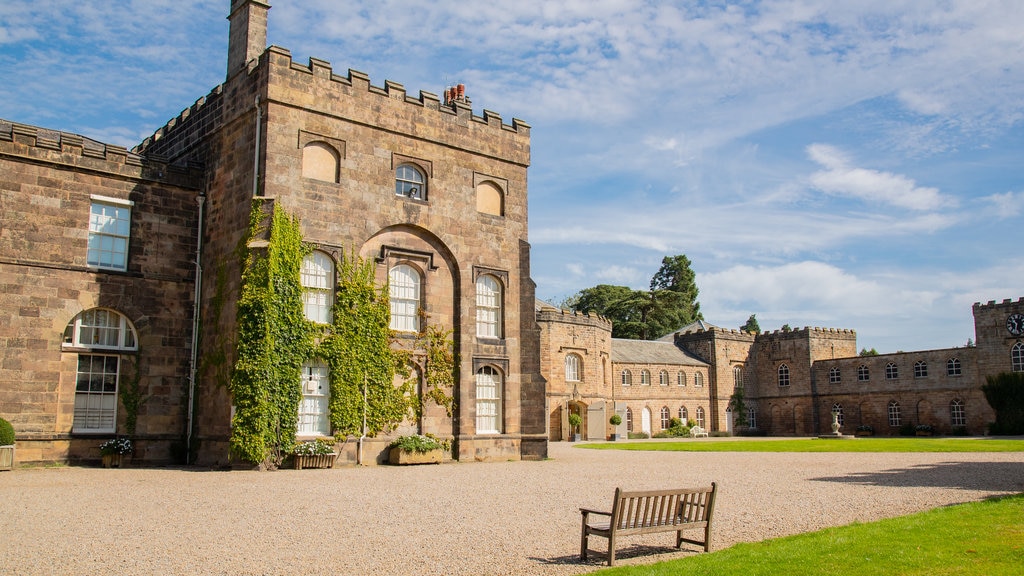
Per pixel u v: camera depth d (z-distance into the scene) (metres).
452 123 33.19
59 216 28.77
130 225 30.38
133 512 16.03
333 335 28.84
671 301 103.31
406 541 13.03
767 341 82.12
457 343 32.25
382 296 30.30
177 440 30.08
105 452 28.06
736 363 81.19
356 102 30.33
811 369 77.56
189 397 30.52
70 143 29.11
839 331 80.25
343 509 16.72
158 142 36.47
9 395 27.08
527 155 35.78
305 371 28.58
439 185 32.44
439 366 31.59
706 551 12.39
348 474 25.20
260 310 27.12
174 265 30.97
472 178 33.66
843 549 11.55
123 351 29.48
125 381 29.50
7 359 27.14
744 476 24.72
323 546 12.55
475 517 15.70
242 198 29.03
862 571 10.18
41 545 12.43
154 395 29.92
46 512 15.92
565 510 16.81
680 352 80.06
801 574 10.07
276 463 27.02
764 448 43.41
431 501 18.14
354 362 29.09
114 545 12.47
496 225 34.19
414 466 28.95
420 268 31.75
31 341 27.67
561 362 63.00
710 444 49.88
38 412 27.58
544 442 33.19
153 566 11.03
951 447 40.06
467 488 20.95
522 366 34.16
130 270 30.05
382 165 30.84
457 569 11.08
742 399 80.75
